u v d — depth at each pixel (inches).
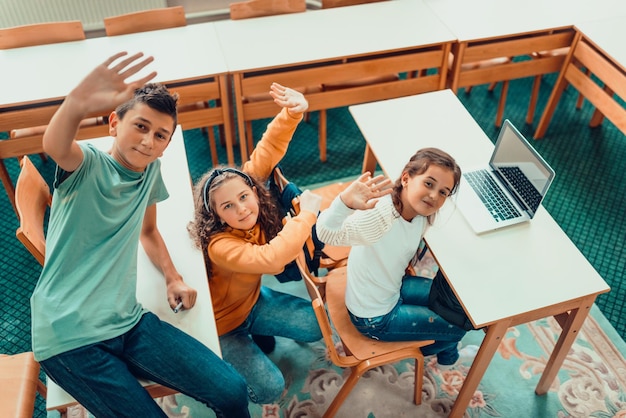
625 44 113.2
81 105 48.3
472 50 118.2
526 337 96.7
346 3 125.7
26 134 105.9
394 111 96.3
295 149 131.9
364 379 90.5
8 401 64.0
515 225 79.1
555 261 74.6
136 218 59.6
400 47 112.5
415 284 80.5
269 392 76.4
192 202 78.4
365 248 72.1
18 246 110.5
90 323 55.5
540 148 132.3
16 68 106.1
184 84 108.3
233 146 132.0
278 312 82.4
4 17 131.3
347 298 76.0
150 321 60.6
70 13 136.3
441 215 79.7
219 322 76.9
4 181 109.5
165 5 142.1
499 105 133.2
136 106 53.9
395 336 74.9
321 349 94.3
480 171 86.0
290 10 122.6
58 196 55.8
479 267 73.5
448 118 95.4
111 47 111.8
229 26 118.6
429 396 88.8
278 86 81.2
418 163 66.0
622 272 106.9
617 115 114.8
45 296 56.1
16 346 94.6
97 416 58.1
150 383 61.9
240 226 70.0
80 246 56.5
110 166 56.5
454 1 127.0
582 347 94.8
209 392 60.9
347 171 126.6
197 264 70.7
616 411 87.5
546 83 150.1
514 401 88.7
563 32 120.8
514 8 124.5
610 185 123.5
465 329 75.9
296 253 69.2
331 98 118.7
